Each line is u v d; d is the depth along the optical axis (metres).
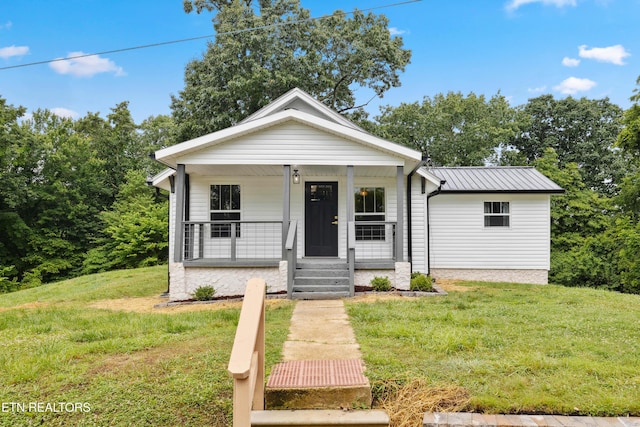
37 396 3.26
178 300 8.59
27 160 20.70
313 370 3.52
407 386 3.26
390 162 8.90
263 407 3.03
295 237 8.99
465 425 2.77
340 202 10.83
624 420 2.78
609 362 3.79
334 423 2.88
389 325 5.22
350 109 23.09
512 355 3.98
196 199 10.60
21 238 20.20
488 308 6.53
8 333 5.33
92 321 6.05
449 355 4.00
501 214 12.13
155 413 3.00
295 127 8.86
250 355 2.21
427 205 11.06
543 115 28.17
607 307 6.72
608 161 25.94
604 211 17.89
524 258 12.02
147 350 4.38
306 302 7.59
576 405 2.93
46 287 12.98
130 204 21.62
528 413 2.89
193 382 3.45
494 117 25.52
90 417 2.96
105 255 20.47
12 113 19.12
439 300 7.46
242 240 10.69
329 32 20.50
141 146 28.20
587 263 16.14
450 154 24.33
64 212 21.53
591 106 27.08
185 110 20.89
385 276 9.00
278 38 19.06
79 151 22.92
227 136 8.60
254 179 10.80
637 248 14.83
